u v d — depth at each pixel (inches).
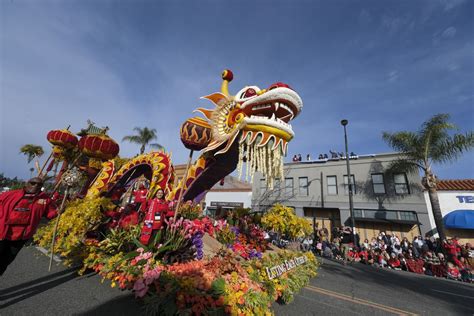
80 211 155.0
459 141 399.5
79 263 160.7
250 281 111.7
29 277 134.2
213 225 202.4
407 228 506.9
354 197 588.7
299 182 686.5
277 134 146.6
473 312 159.3
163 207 145.5
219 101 185.8
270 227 244.4
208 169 211.3
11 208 108.7
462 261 339.6
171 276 100.7
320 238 478.6
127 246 134.8
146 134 790.5
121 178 267.6
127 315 97.4
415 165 462.0
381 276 276.1
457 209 470.3
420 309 157.0
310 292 170.7
